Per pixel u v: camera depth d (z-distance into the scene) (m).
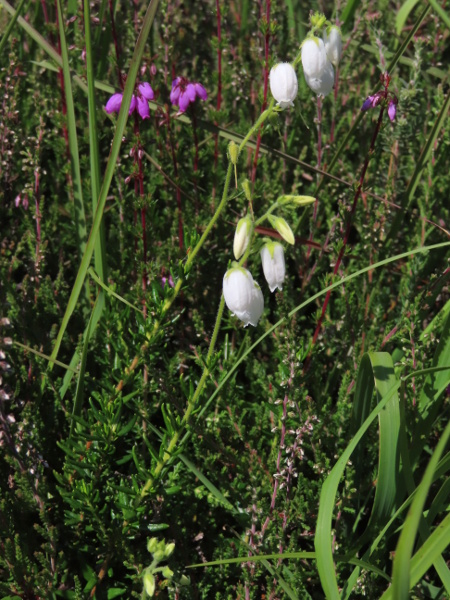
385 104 0.25
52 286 0.27
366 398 0.24
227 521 0.25
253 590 0.22
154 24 0.36
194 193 0.30
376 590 0.23
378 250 0.29
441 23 0.35
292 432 0.23
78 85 0.31
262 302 0.19
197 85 0.27
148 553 0.23
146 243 0.26
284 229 0.18
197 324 0.27
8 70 0.29
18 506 0.23
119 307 0.27
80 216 0.27
